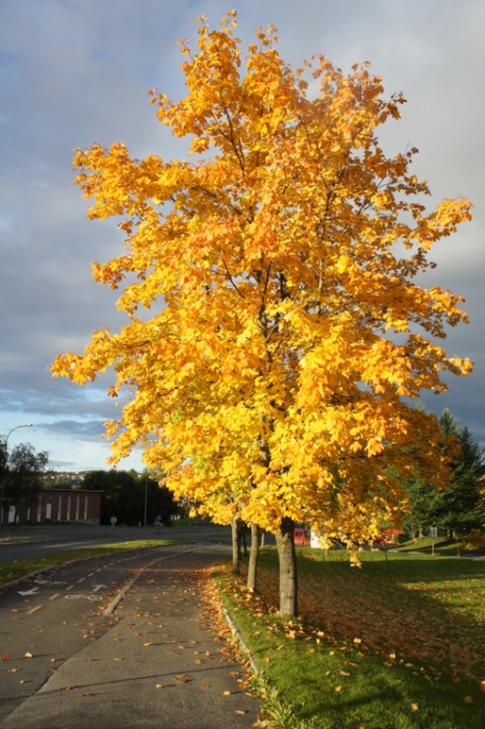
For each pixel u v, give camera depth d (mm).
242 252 9891
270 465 9125
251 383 9391
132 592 17188
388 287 9750
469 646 15875
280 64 9828
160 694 7340
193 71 9891
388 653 11664
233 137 10398
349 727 6117
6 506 78375
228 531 82250
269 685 7395
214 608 14492
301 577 29812
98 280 10812
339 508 11695
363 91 9461
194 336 8789
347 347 8156
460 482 55156
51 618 12352
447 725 6441
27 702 6992
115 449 10492
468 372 8445
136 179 10023
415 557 44812
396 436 7996
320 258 9828
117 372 9984
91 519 94500
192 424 9359
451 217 9531
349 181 10102
